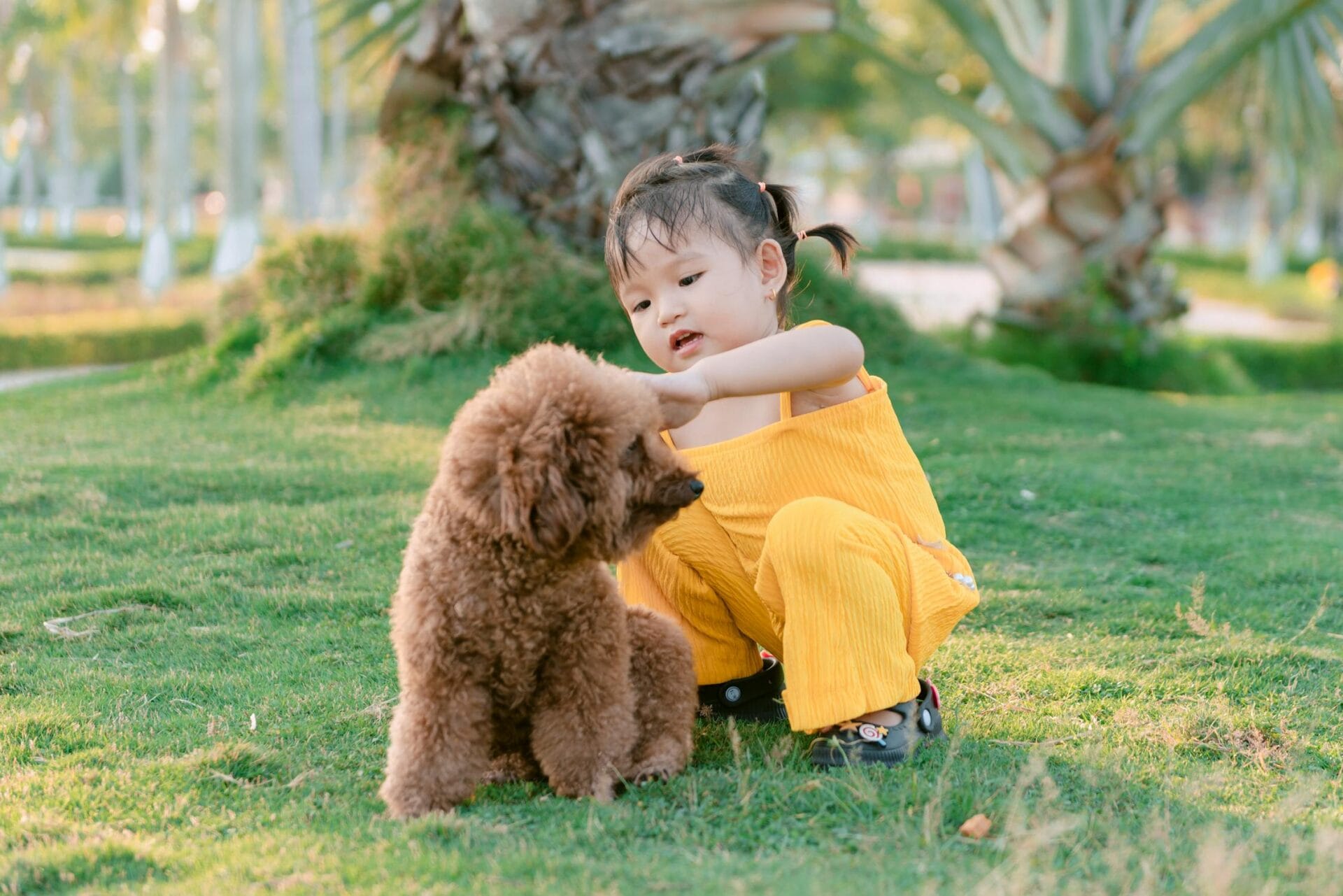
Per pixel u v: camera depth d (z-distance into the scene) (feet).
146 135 185.37
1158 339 38.70
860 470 8.91
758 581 8.68
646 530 7.66
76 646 12.14
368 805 8.18
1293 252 141.69
